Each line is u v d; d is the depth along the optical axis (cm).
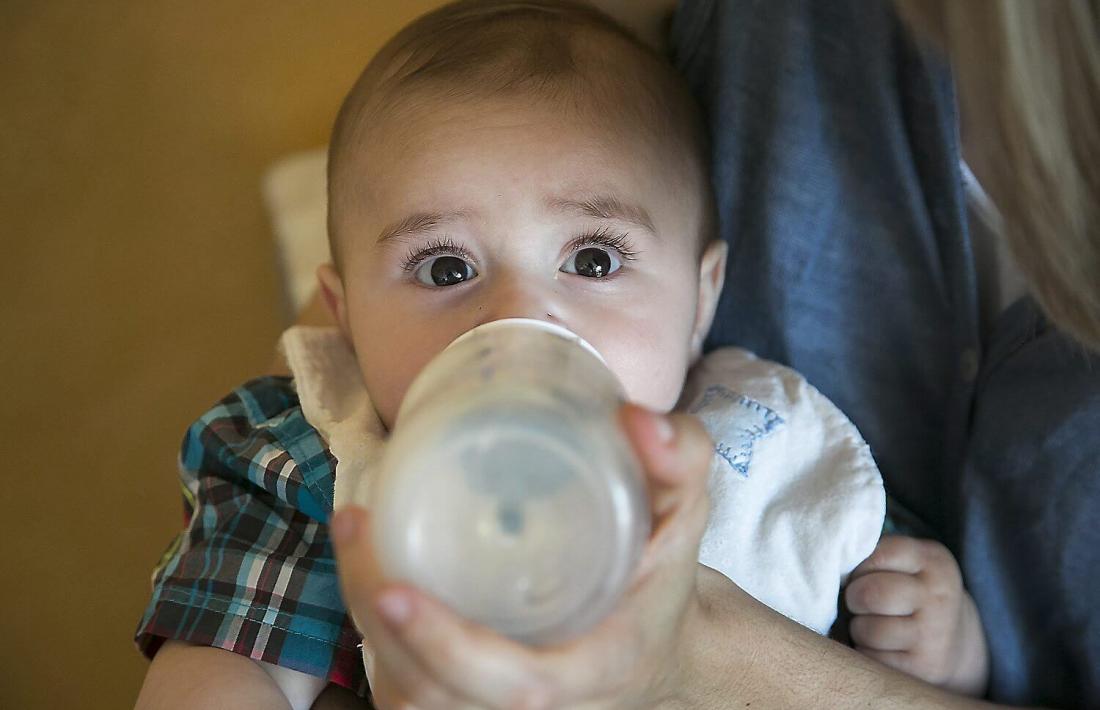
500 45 93
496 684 48
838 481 97
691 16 111
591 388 55
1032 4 52
